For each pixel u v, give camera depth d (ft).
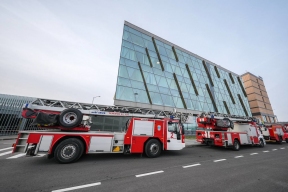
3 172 14.26
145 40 77.92
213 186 12.16
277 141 51.29
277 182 13.39
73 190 10.82
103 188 11.24
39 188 10.96
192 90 83.20
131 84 60.75
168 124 26.03
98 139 20.29
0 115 50.01
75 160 18.89
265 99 151.12
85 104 23.50
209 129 37.78
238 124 42.47
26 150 17.28
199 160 21.76
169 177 14.02
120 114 24.75
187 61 92.89
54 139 18.37
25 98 56.18
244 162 21.30
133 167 17.15
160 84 70.69
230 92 107.14
